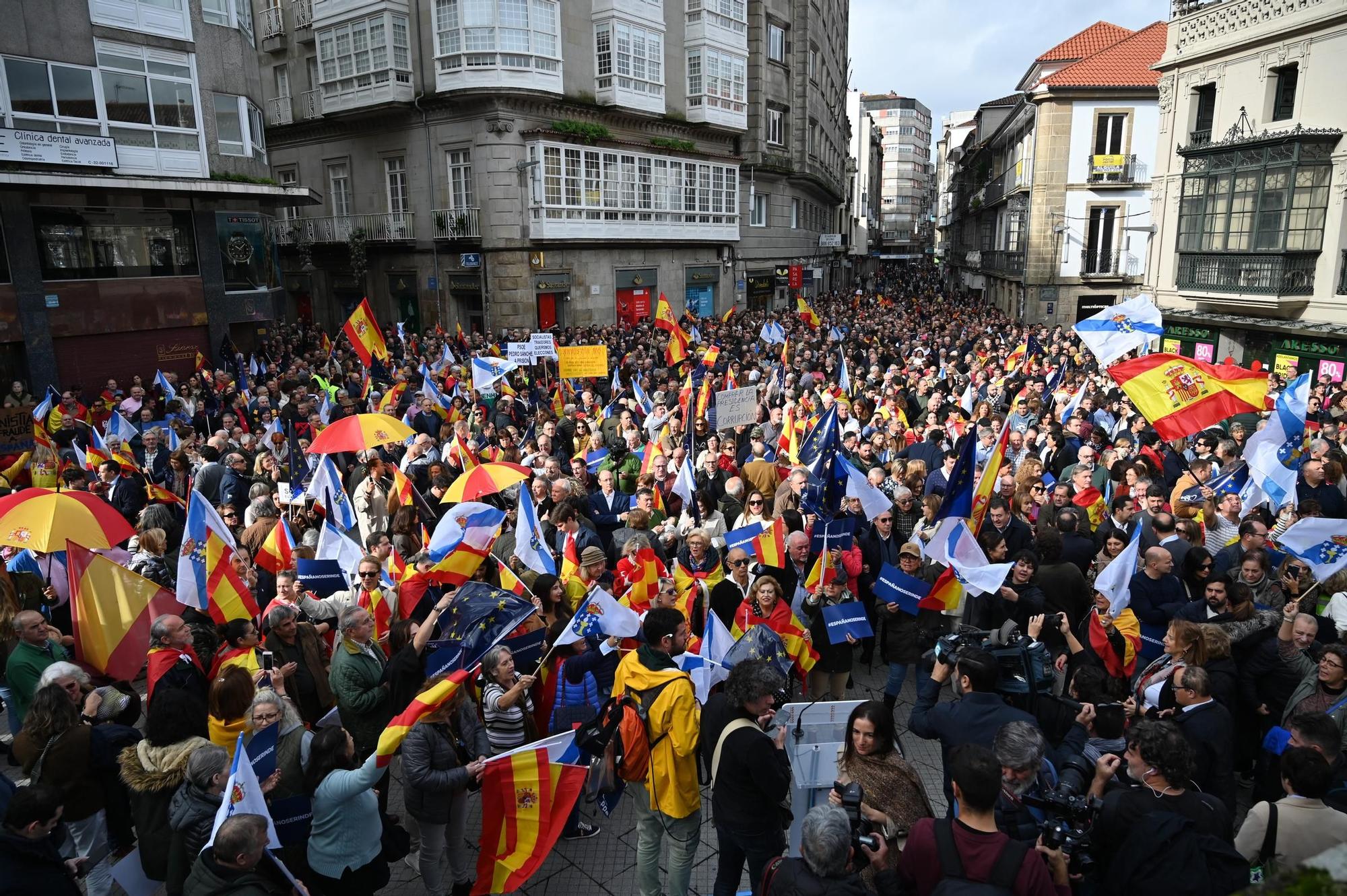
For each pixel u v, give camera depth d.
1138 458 9.41
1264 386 9.88
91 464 10.90
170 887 4.02
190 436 11.53
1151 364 10.15
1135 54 37.72
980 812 3.43
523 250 30.70
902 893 3.57
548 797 4.75
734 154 42.19
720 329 31.08
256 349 26.31
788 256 48.94
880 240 132.12
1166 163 24.08
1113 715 4.57
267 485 9.19
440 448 12.88
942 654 5.01
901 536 8.06
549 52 30.17
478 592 5.76
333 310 36.84
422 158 31.84
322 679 5.89
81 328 21.39
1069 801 3.87
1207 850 3.50
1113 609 6.16
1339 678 4.97
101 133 21.36
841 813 3.49
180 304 23.75
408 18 30.78
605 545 9.12
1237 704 5.86
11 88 19.59
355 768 4.54
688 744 4.60
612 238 33.50
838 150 71.12
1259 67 20.38
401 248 33.06
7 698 5.88
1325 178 18.70
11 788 4.70
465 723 5.02
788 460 11.23
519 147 30.25
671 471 9.94
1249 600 5.87
